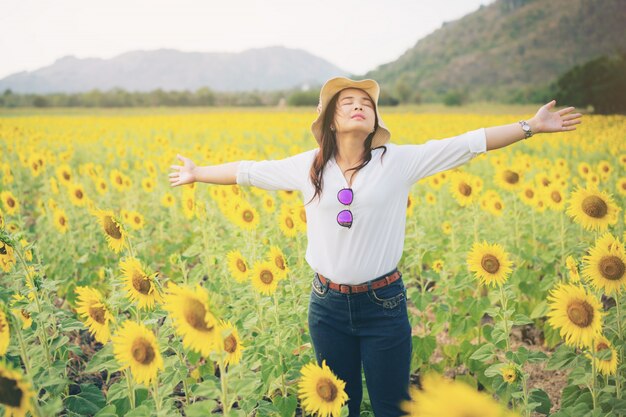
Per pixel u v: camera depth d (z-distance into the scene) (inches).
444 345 179.9
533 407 109.3
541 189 226.7
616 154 485.1
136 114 2094.0
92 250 244.4
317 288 111.7
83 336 189.2
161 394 95.4
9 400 70.0
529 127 106.4
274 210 215.2
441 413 36.6
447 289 176.4
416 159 108.2
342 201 104.9
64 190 297.4
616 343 119.5
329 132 110.9
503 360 165.2
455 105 2997.0
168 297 80.0
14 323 90.6
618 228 202.5
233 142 755.4
